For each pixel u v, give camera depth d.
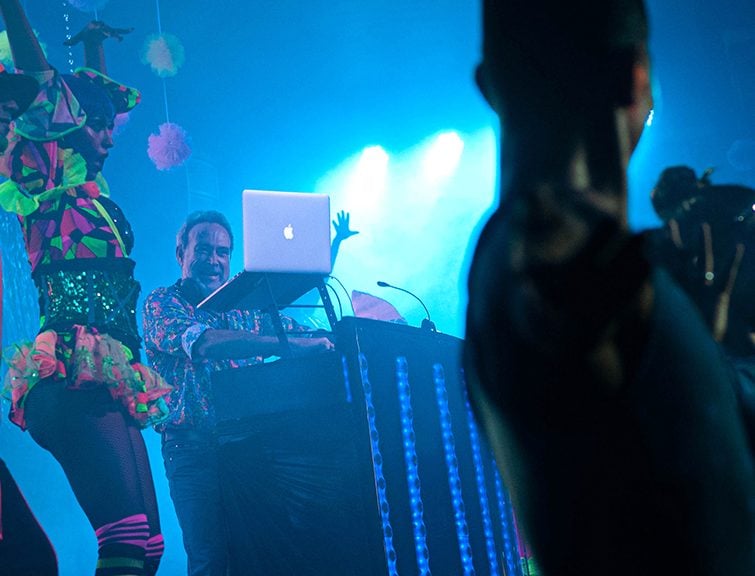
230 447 2.76
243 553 2.71
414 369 2.75
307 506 2.67
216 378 2.80
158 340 3.43
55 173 2.85
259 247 2.90
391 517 2.48
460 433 2.86
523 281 0.44
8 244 9.90
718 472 0.48
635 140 0.51
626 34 0.51
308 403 2.70
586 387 0.45
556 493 0.48
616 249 0.44
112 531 2.61
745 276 0.65
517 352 0.46
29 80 2.74
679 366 0.48
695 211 0.70
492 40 0.52
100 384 2.65
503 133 0.52
